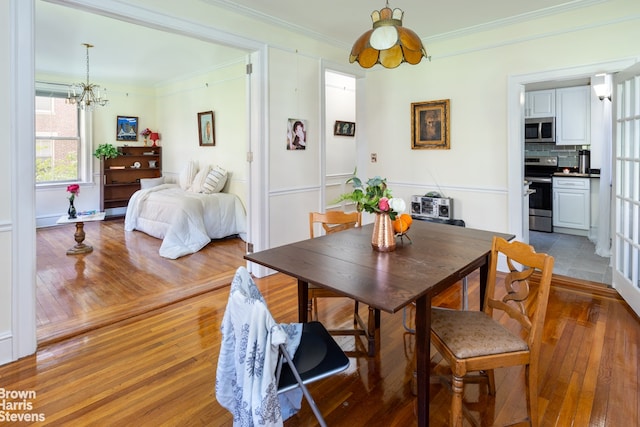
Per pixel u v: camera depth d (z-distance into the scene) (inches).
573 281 139.0
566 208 216.2
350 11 135.6
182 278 147.8
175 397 75.7
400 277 64.0
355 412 71.5
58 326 106.3
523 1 127.0
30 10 87.0
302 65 158.2
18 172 87.6
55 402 74.0
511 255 69.2
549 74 136.5
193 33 119.7
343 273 66.3
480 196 157.8
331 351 62.2
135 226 231.3
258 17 137.3
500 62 147.8
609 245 170.1
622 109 120.3
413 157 177.2
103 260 171.6
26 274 90.4
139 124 289.7
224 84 225.5
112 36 168.9
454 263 71.8
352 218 110.4
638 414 69.2
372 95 189.0
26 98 87.6
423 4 129.5
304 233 165.8
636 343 94.4
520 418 69.1
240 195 221.1
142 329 105.5
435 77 166.6
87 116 266.4
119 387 79.0
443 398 75.9
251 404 48.9
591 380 79.7
